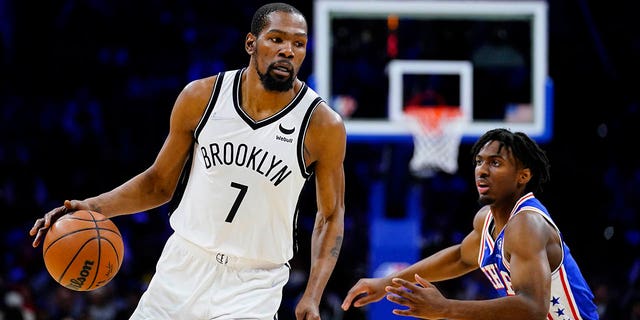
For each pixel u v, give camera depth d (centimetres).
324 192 699
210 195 672
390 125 1656
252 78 672
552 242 668
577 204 2359
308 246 2089
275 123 670
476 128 1653
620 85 2520
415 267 777
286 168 669
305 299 673
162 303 685
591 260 2206
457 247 774
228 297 674
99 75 2530
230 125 670
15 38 2525
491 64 1667
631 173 2392
